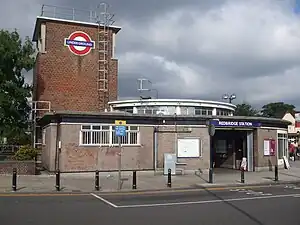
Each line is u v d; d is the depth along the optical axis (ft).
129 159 79.00
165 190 59.62
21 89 103.19
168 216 37.17
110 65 136.05
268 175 81.92
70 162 74.79
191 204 45.47
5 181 64.95
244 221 34.58
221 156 101.30
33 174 76.02
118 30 139.74
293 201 48.11
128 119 79.61
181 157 82.89
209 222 34.06
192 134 83.92
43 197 51.47
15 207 42.29
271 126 94.07
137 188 59.77
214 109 129.18
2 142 119.34
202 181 69.87
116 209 41.55
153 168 80.89
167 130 82.58
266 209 41.63
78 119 75.82
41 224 32.83
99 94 133.18
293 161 133.39
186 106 125.08
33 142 112.16
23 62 101.30
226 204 45.47
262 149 91.76
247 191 59.16
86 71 132.46
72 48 131.54
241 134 95.25
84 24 133.90
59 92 128.26
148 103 125.29
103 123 77.61
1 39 98.43
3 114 101.71
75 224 32.96
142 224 33.12
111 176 75.25
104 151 77.25
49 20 129.90
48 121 82.53
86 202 46.88
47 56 128.36
